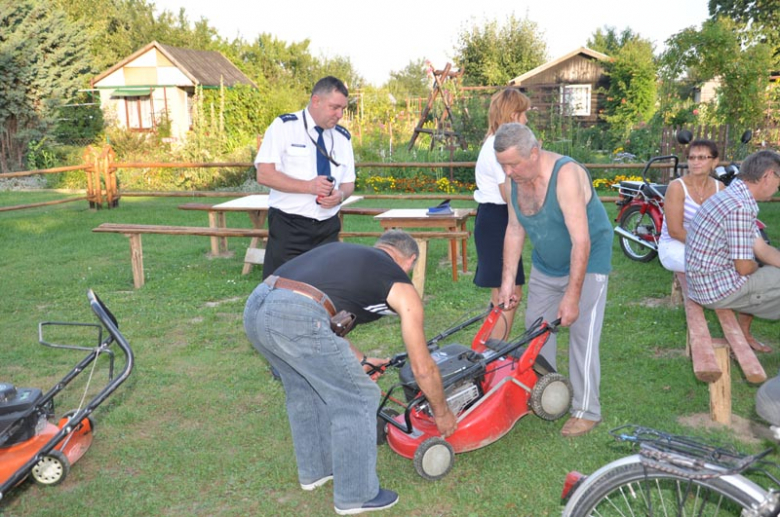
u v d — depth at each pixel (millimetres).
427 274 7977
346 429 3260
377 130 20781
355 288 3141
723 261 4270
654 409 4328
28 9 26672
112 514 3438
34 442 3602
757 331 5691
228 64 35625
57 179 19266
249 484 3682
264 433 4238
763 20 34562
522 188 3918
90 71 29906
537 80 32344
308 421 3557
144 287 7664
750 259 4160
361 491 3332
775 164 4199
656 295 6891
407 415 3598
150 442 4164
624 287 7180
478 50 39062
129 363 3551
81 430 3916
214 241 9250
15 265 8828
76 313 6785
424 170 16109
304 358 3100
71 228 11625
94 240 10477
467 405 3791
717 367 3840
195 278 8039
